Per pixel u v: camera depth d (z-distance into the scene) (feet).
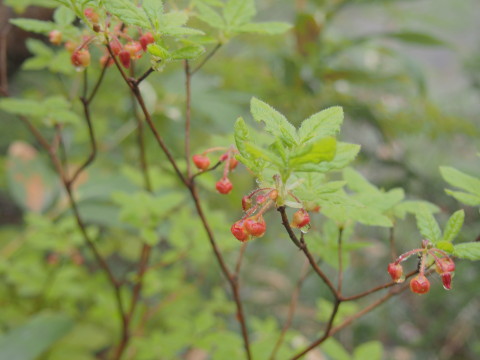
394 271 1.11
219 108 2.34
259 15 3.16
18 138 2.90
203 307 2.43
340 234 1.29
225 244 1.66
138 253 2.50
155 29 1.10
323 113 1.05
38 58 1.59
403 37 2.62
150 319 2.31
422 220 1.13
